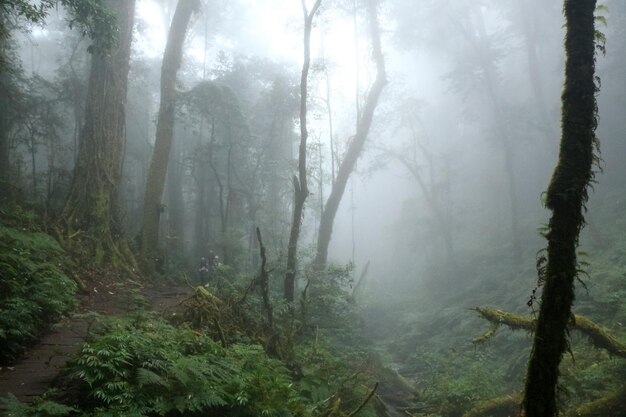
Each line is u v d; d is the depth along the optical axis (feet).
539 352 14.71
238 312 33.73
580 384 33.50
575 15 14.85
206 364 19.34
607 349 29.71
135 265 58.85
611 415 28.91
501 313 28.22
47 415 14.92
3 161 66.39
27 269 30.37
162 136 73.41
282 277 58.75
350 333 50.31
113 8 61.98
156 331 23.57
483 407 33.45
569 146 14.66
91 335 23.67
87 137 59.16
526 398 14.98
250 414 19.02
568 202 14.39
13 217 47.21
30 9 36.73
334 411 24.35
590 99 14.62
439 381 41.75
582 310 46.52
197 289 31.60
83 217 55.93
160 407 16.12
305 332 41.37
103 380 17.16
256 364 22.88
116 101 61.52
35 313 26.43
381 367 44.50
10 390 18.42
